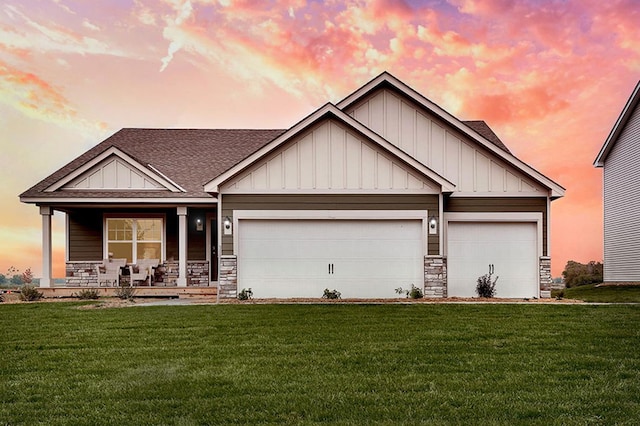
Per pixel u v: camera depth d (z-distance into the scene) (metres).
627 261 24.83
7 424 5.04
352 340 8.87
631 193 24.48
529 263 16.47
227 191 15.59
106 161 18.06
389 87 17.03
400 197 15.62
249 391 6.03
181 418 5.14
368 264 15.66
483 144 16.53
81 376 6.70
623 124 25.08
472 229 16.56
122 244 19.52
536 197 16.58
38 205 17.86
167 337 9.22
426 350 8.07
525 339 8.85
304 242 15.70
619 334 9.27
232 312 12.20
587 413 5.24
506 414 5.23
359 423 4.98
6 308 13.42
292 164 15.64
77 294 17.48
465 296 16.41
